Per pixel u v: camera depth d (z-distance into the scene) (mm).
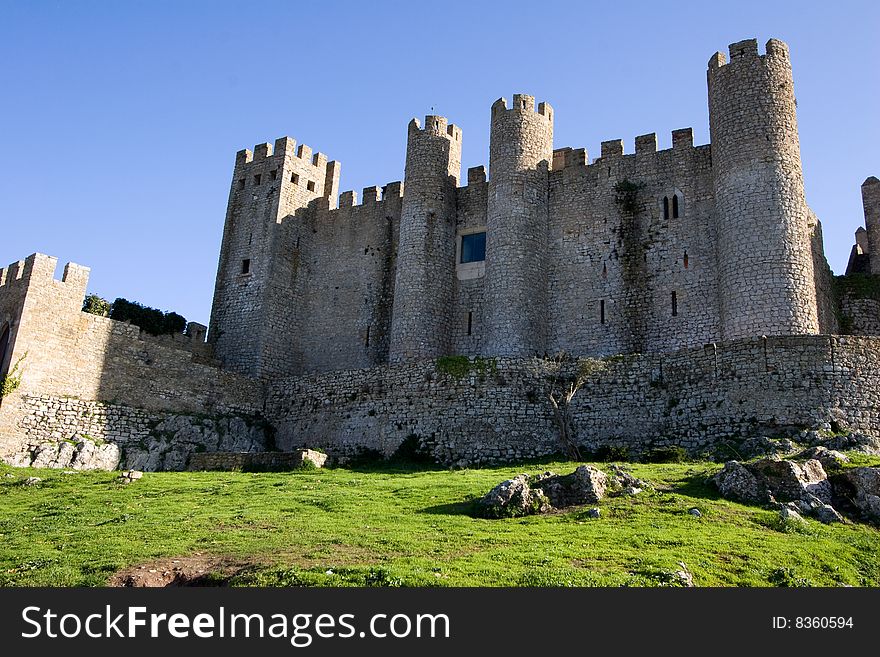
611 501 24234
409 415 41125
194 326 54406
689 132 47469
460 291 51188
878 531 22328
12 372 40000
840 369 33750
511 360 40250
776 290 38781
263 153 59000
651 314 45344
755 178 40656
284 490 29844
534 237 47938
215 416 46125
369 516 23750
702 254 44969
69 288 43219
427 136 53156
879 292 45750
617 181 48406
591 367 38750
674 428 35875
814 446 30109
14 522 25812
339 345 54781
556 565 17656
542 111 50844
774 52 42625
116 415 43031
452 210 52812
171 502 28000
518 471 33250
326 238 57906
